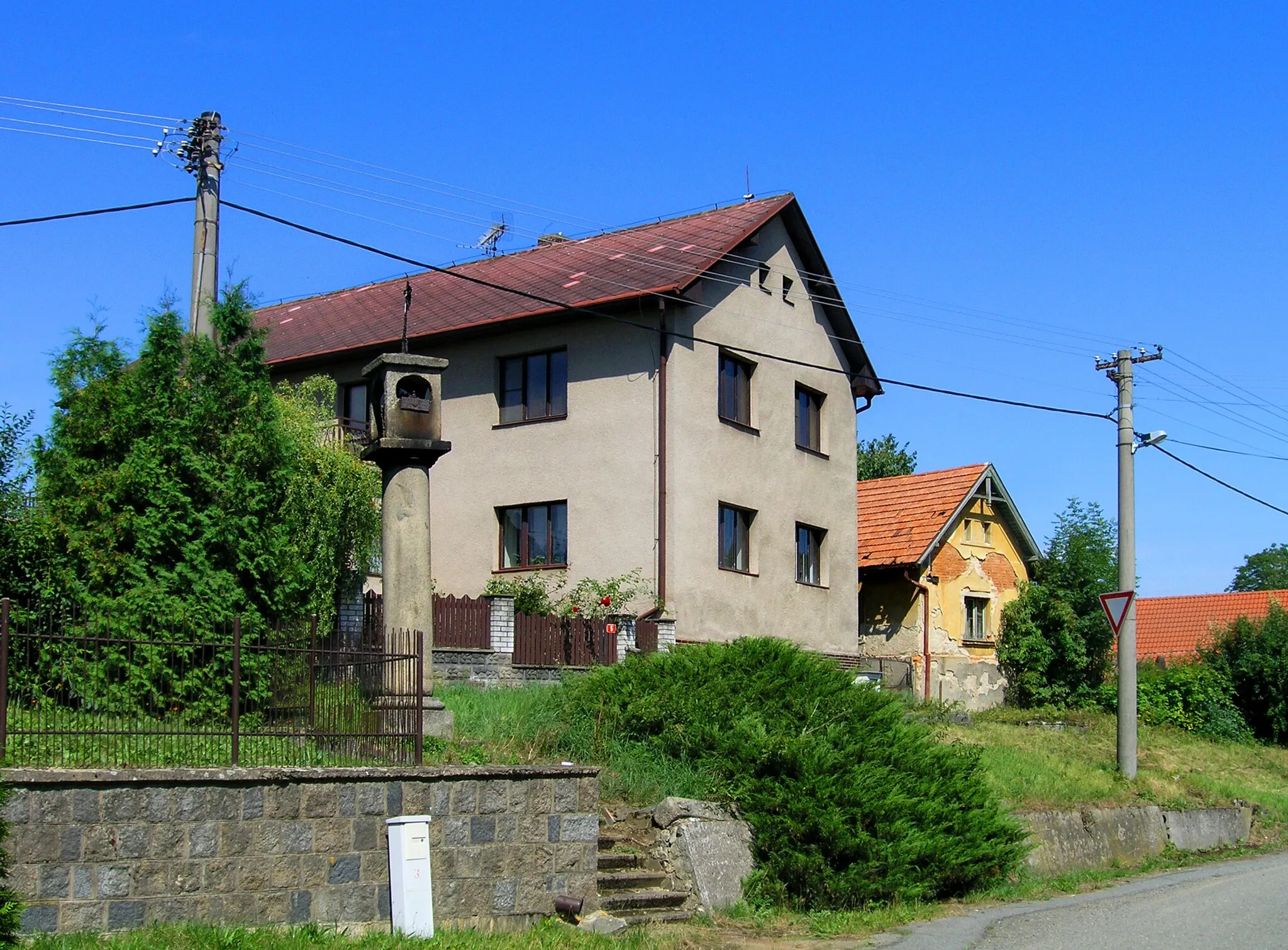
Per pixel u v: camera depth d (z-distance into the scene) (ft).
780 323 89.66
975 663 104.99
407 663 37.73
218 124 50.39
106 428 42.57
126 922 30.60
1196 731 104.12
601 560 78.48
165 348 44.04
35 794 29.71
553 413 82.28
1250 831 75.87
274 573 43.42
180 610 40.50
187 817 31.83
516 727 48.42
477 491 84.07
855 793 44.96
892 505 109.81
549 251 98.17
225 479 43.16
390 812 35.50
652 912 40.32
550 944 34.42
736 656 52.70
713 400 81.61
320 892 33.86
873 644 104.94
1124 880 57.36
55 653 32.53
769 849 44.14
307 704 35.53
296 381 91.40
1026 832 53.21
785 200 88.99
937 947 37.73
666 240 89.51
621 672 52.19
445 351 86.53
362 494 61.41
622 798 45.34
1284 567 270.67
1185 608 159.33
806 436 93.15
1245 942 38.73
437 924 35.94
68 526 41.39
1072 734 86.48
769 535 86.17
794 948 37.70
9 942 26.61
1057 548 108.99
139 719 32.94
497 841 37.52
